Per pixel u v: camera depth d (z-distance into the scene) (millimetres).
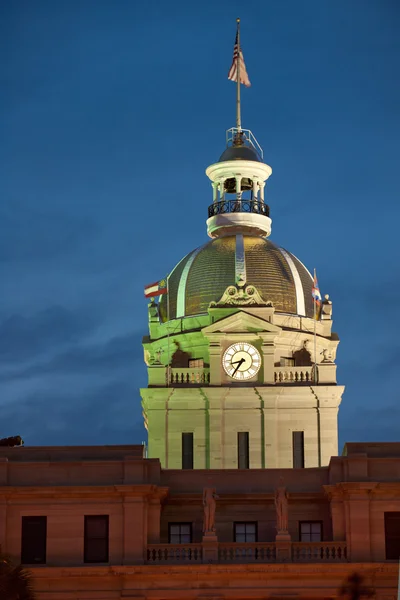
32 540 119312
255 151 161250
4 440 133250
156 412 146250
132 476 120688
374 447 123188
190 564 118750
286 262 153750
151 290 154625
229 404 146250
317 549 119750
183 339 150250
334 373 147000
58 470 120938
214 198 160000
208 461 145250
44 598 118125
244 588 118625
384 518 119688
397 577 118312
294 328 150375
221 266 152375
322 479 123938
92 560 119188
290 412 146125
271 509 123312
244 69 164000
